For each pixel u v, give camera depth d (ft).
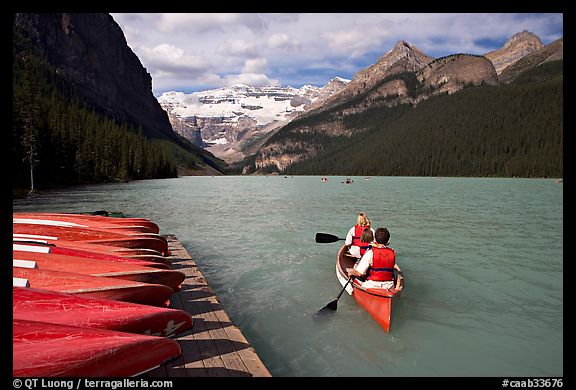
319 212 76.28
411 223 60.13
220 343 16.11
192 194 134.62
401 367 17.17
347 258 30.99
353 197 121.49
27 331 11.80
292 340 19.79
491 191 155.02
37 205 88.89
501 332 20.53
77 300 14.96
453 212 75.77
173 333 16.48
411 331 20.63
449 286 28.04
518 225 57.72
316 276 30.94
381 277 22.29
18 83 224.33
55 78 473.67
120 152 250.98
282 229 54.60
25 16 537.24
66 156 179.11
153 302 19.25
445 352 18.39
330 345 19.19
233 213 74.74
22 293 14.28
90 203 94.89
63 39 588.09
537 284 28.37
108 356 11.60
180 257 33.83
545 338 19.72
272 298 25.93
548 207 86.02
